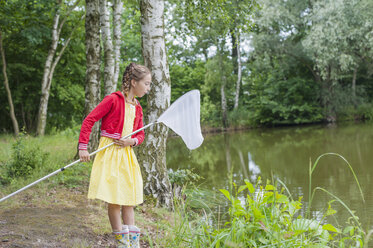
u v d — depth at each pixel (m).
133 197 2.60
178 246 2.95
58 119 18.83
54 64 15.01
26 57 17.12
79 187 5.23
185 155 11.83
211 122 24.30
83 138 2.52
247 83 27.45
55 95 17.95
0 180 5.44
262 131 21.92
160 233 3.60
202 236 2.90
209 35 21.33
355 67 24.30
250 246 2.60
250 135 19.42
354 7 19.69
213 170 8.63
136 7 10.91
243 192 6.02
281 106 24.42
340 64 21.69
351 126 20.36
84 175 6.16
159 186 4.99
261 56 23.98
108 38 8.26
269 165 9.00
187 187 6.28
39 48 16.94
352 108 24.42
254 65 25.02
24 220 3.48
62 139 13.22
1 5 13.55
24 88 17.61
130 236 2.68
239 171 8.34
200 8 7.55
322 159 9.34
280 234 2.64
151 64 5.09
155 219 4.23
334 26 19.34
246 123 24.75
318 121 25.12
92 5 7.71
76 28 15.84
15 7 13.91
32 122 18.64
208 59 25.69
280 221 2.88
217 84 24.92
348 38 20.56
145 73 2.69
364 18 19.58
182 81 27.48
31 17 14.27
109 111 2.60
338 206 5.07
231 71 24.95
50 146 10.82
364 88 26.16
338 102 24.33
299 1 22.42
